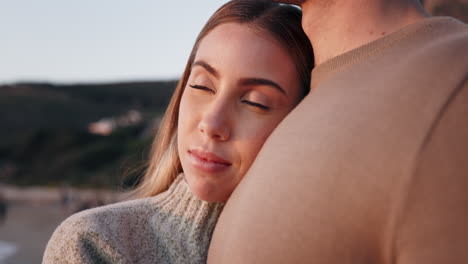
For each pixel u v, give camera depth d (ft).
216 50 3.71
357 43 3.33
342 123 2.69
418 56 2.63
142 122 228.02
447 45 2.55
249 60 3.64
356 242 2.42
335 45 3.51
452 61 2.43
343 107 2.79
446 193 2.13
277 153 3.08
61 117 298.15
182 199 4.47
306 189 2.67
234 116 3.70
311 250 2.57
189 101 3.85
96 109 325.21
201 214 4.37
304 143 2.86
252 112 3.72
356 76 2.98
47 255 4.20
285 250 2.69
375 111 2.55
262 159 3.28
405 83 2.53
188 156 3.84
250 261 2.90
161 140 5.44
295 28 3.89
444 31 2.80
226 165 3.73
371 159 2.42
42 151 204.95
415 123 2.34
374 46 3.06
